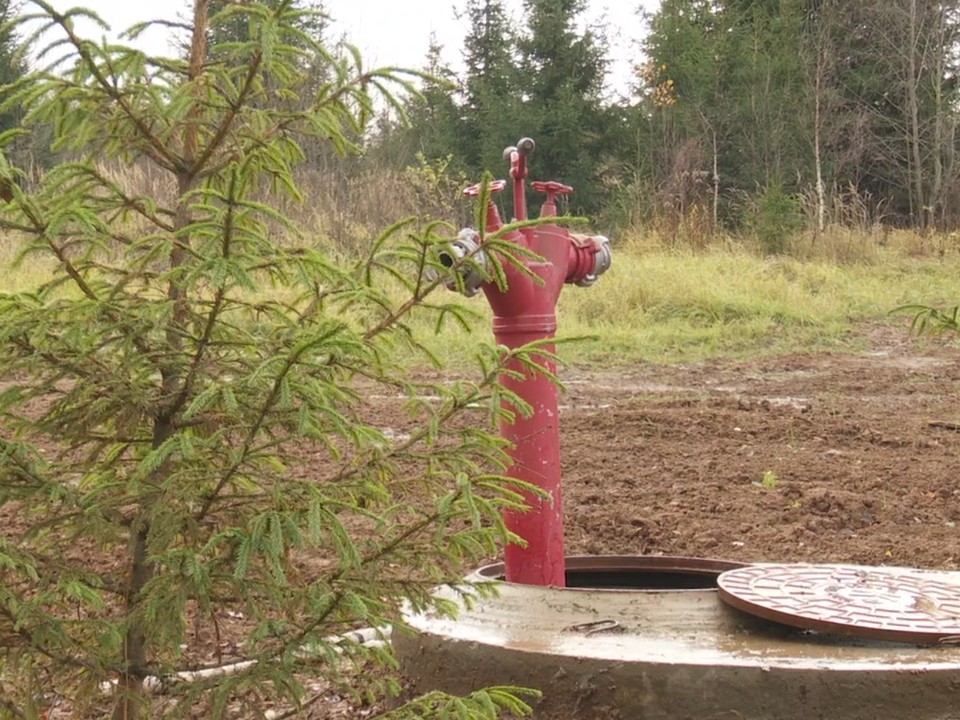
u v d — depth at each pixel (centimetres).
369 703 362
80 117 268
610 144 3409
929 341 1435
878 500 640
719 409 947
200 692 264
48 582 259
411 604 287
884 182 3519
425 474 295
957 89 3359
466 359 1131
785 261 1880
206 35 282
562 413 923
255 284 241
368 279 287
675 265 1698
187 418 254
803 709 293
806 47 3459
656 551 559
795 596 342
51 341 259
